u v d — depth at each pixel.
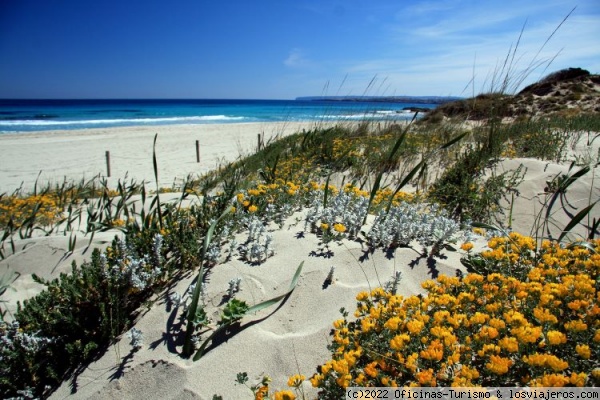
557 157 5.83
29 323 2.38
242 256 2.80
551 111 16.41
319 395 1.78
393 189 5.41
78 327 2.25
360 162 6.10
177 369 2.00
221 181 6.45
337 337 1.95
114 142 18.64
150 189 8.84
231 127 26.91
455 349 1.79
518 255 2.70
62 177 10.91
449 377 1.70
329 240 2.88
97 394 1.97
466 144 6.33
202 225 3.22
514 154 5.93
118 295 2.39
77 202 6.10
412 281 2.58
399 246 2.88
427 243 2.92
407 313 2.08
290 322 2.26
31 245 3.91
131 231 3.04
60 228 4.82
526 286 2.17
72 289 2.38
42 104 85.12
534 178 4.89
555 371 1.54
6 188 9.38
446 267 2.68
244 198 3.63
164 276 2.69
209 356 2.05
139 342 2.16
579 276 2.16
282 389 1.89
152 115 47.78
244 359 2.04
